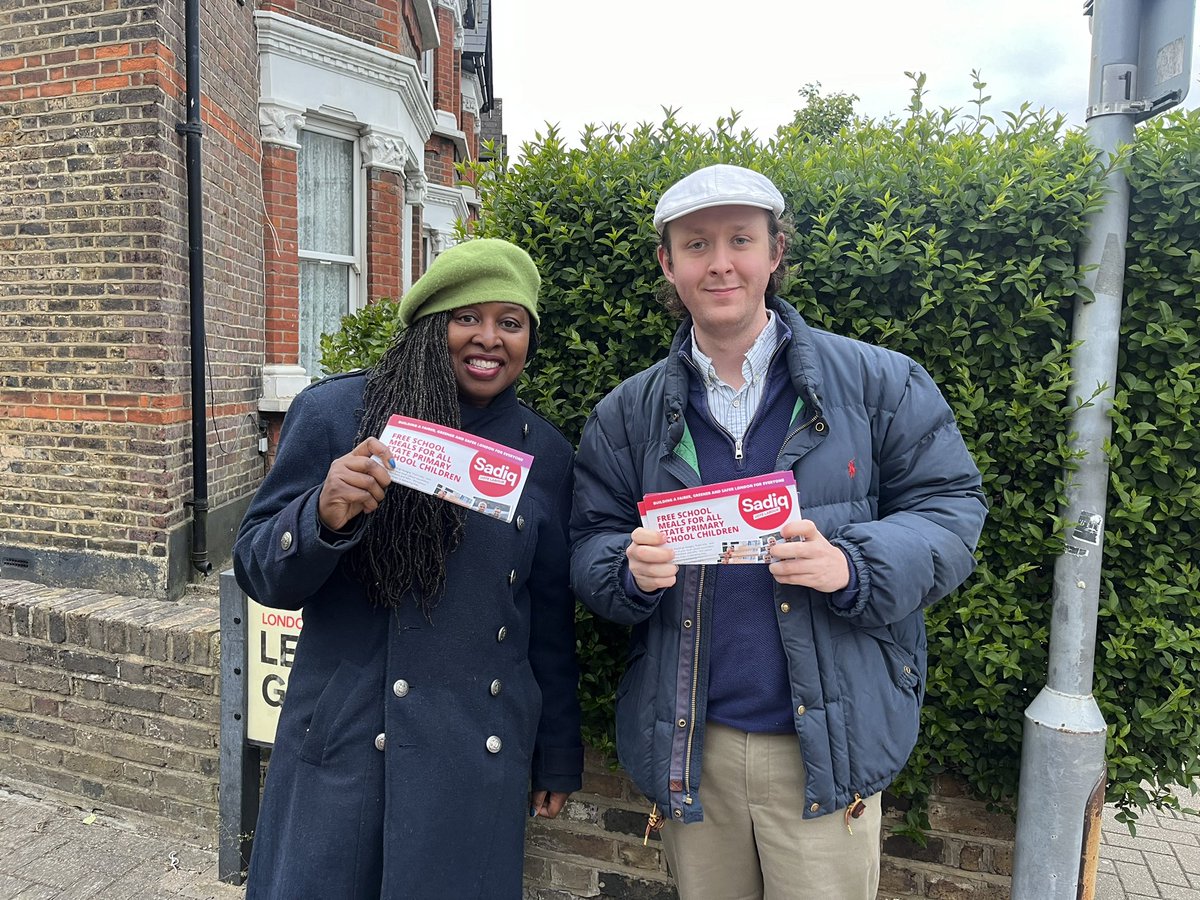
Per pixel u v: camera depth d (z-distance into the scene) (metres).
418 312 1.66
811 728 1.54
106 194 3.97
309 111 6.12
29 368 4.13
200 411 4.28
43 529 4.17
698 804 1.62
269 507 1.61
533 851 2.58
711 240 1.62
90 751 3.11
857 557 1.48
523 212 2.33
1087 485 1.95
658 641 1.69
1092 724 1.92
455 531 1.57
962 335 2.04
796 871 1.60
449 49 10.50
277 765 1.63
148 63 3.88
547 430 1.88
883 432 1.65
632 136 2.38
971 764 2.18
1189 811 2.07
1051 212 1.95
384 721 1.56
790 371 1.62
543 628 1.86
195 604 3.27
